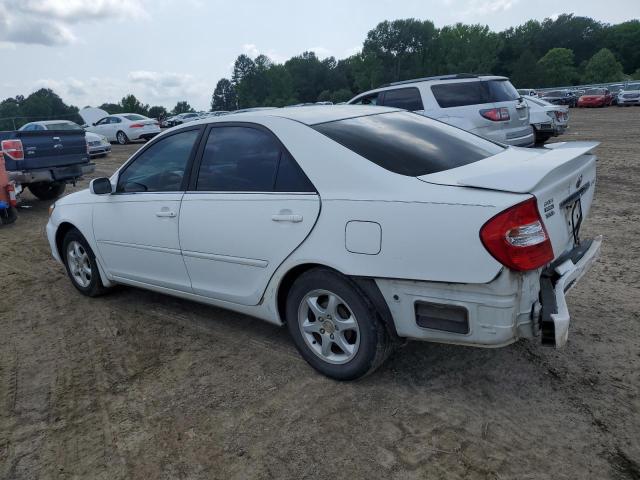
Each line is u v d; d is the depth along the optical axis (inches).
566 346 139.2
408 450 104.7
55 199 429.4
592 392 119.2
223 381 134.7
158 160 163.5
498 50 4357.8
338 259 117.2
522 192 99.2
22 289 215.5
